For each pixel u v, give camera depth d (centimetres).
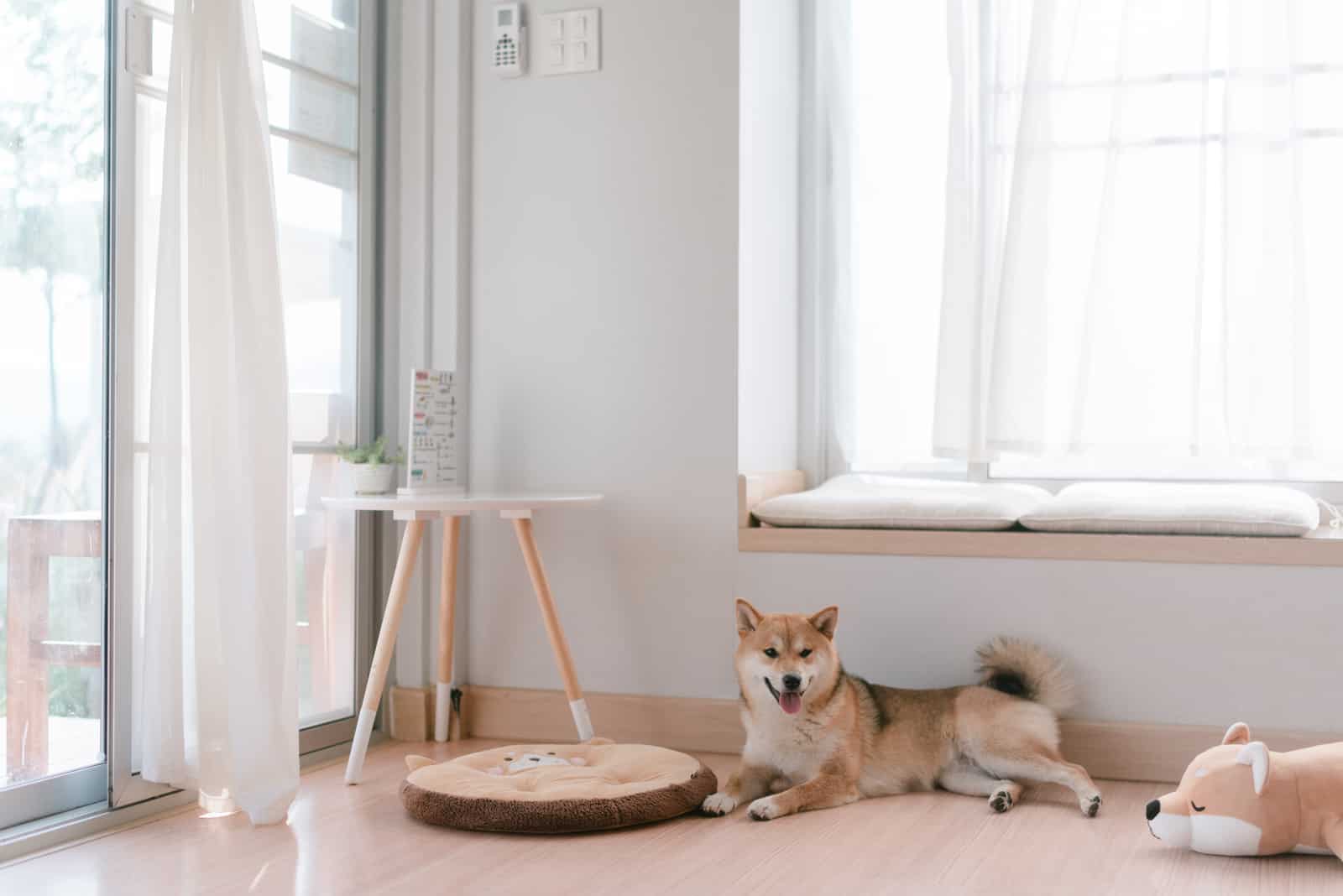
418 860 217
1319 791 213
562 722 321
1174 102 306
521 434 329
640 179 319
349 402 318
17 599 224
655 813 236
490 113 332
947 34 326
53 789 232
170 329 239
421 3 331
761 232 329
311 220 305
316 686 303
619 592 319
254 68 247
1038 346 308
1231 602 271
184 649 245
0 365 221
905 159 350
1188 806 219
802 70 358
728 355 311
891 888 200
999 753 255
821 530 301
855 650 298
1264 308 298
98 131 241
